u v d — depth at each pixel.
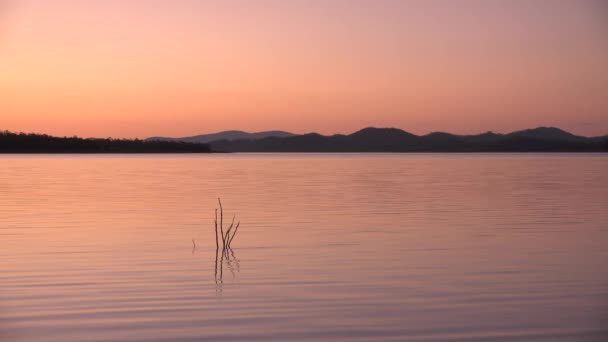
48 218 20.27
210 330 8.34
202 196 28.81
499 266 12.25
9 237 16.09
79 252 13.91
